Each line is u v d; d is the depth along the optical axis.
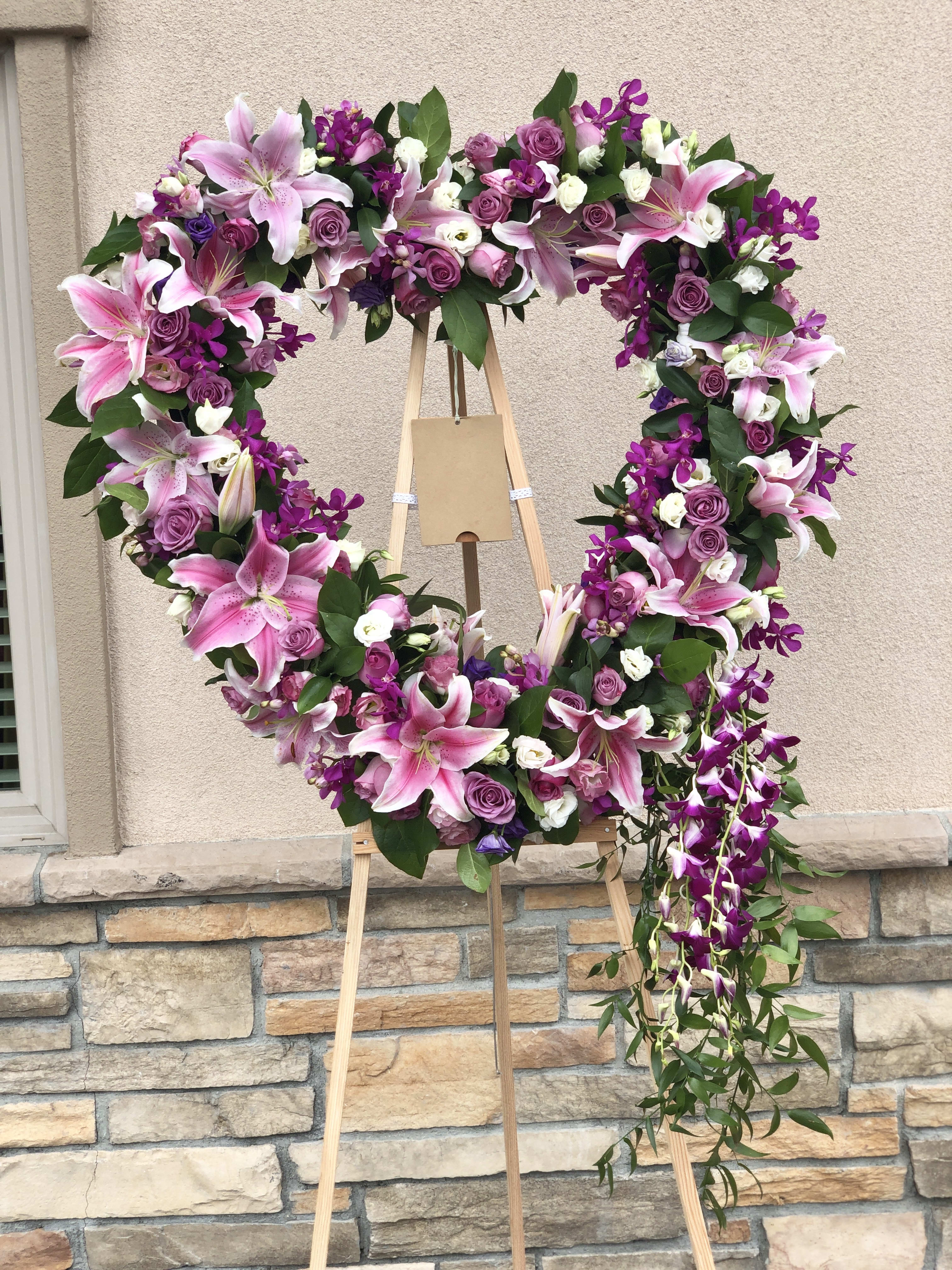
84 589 1.65
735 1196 1.18
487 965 1.72
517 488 1.22
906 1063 1.75
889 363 1.69
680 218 1.14
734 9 1.62
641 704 1.11
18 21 1.53
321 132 1.13
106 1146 1.73
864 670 1.75
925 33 1.62
